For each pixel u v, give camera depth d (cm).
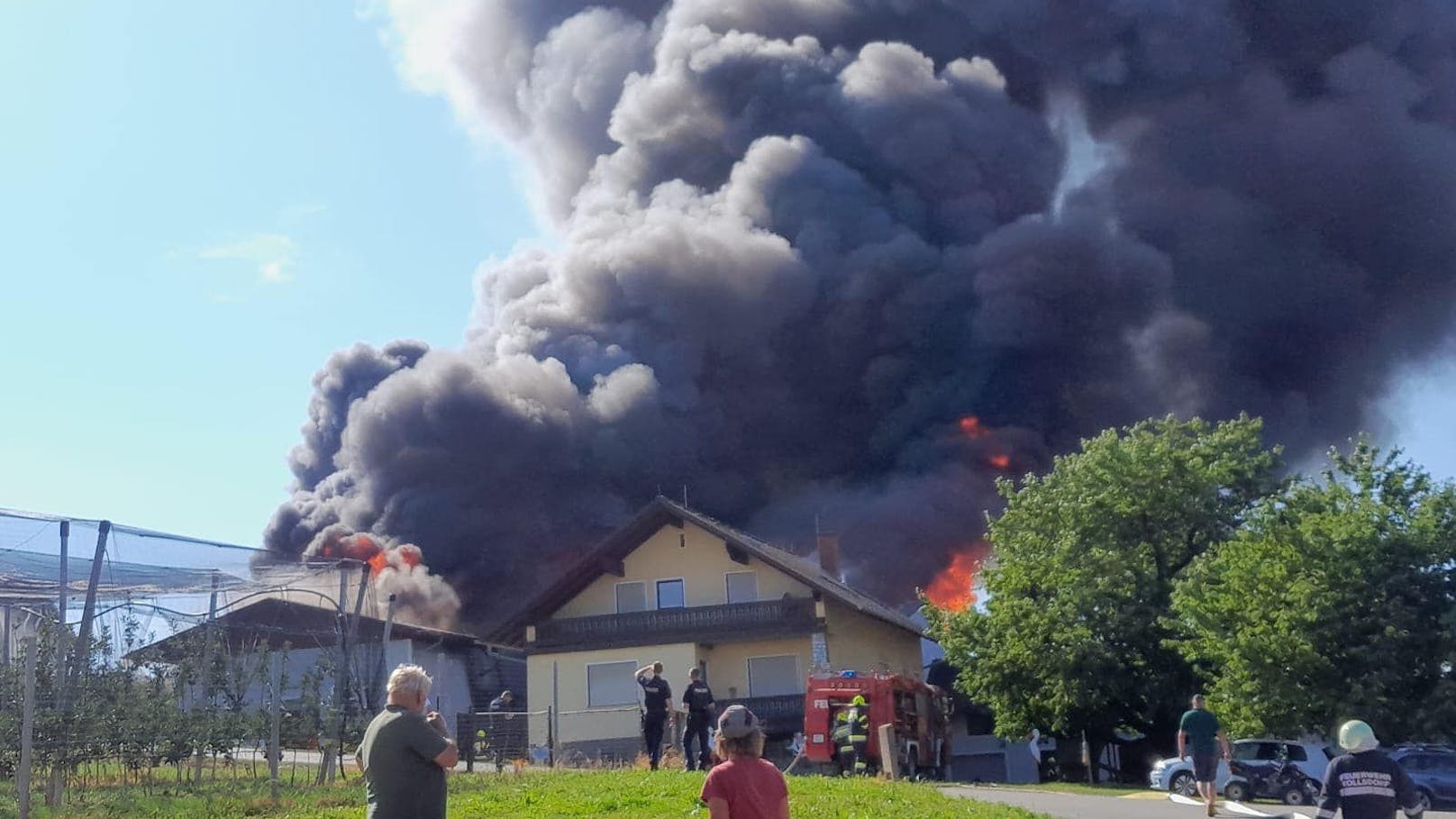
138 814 1401
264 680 1741
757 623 3672
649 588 3834
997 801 1820
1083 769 3844
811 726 2792
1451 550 2561
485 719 2527
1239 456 3303
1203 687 2984
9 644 1850
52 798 1465
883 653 3959
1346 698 2498
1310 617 2522
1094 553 3125
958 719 4375
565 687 3697
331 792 1606
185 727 1614
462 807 1395
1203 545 3180
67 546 1577
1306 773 2403
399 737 724
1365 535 2564
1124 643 3098
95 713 1515
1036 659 3119
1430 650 2516
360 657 1964
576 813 1352
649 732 2097
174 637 1792
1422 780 2211
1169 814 1695
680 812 1334
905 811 1420
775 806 742
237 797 1541
